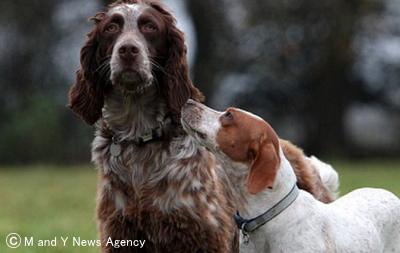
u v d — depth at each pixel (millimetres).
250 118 8305
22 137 31562
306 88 33375
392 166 29469
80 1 33281
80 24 33188
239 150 8227
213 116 8453
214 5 32781
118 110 8891
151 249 8758
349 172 25750
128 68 8484
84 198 19984
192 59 33094
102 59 8969
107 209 8805
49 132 31688
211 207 8758
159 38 8891
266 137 8195
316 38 32594
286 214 8266
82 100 9180
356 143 34906
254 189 7949
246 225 8352
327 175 10375
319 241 8289
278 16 32531
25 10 33031
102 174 8898
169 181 8648
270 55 33000
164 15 9055
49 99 32188
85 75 9133
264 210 8266
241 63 33250
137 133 8797
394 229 9211
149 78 8594
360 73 34438
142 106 8812
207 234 8688
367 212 8992
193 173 8711
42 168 29719
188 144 8773
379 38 34062
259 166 8039
